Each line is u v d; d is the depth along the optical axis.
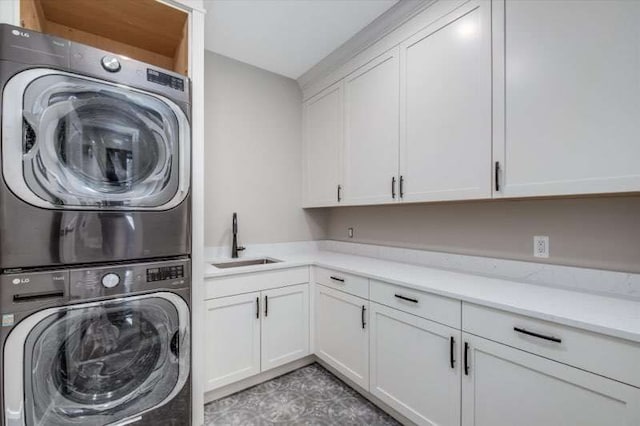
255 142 2.51
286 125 2.71
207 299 1.72
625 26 1.01
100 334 1.16
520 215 1.54
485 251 1.70
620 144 1.02
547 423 1.00
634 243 1.20
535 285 1.41
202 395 1.52
